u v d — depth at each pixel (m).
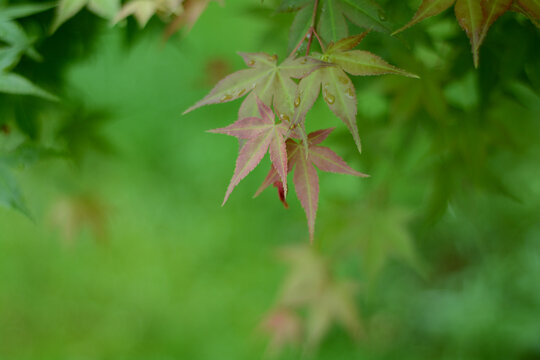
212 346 1.82
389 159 0.85
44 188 1.48
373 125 0.84
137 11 0.73
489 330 1.59
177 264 2.04
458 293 1.75
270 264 2.00
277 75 0.67
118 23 0.79
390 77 0.79
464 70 0.78
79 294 2.00
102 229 1.33
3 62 0.74
